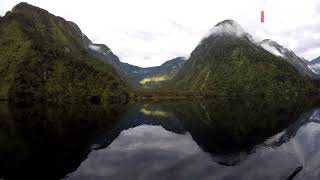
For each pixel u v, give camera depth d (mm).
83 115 142500
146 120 119312
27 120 117875
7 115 138750
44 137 77500
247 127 89938
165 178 36469
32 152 59062
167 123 106938
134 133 82500
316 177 33938
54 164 48438
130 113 156250
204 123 104625
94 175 40281
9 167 47312
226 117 125125
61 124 105000
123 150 57094
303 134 68000
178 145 60906
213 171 38281
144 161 46281
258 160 43031
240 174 36312
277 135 69062
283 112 143500
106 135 79438
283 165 39281
